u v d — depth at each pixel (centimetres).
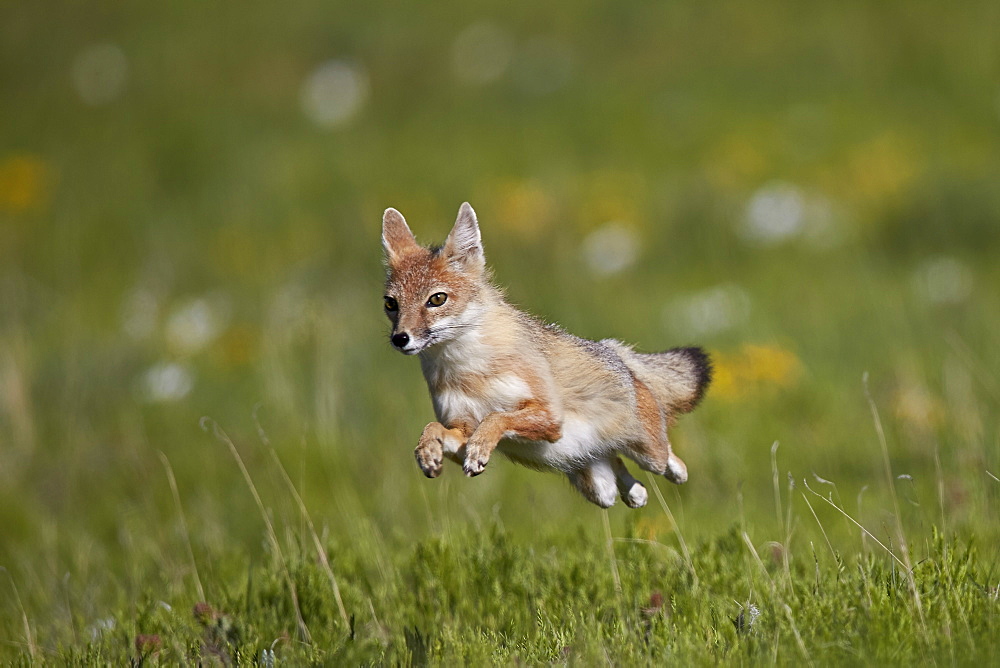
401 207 2286
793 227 1977
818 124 2438
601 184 2270
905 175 2141
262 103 2931
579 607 692
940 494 773
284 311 1675
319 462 1171
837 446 1073
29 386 1461
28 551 1052
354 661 628
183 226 2356
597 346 758
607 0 3094
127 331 1827
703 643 611
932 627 584
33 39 3312
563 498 1040
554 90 2808
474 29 3075
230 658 672
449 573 768
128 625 758
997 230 1841
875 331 1427
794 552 782
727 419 1174
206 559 929
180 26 3303
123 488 1198
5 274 2166
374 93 2919
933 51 2634
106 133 2850
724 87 2681
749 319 1554
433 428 670
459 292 711
